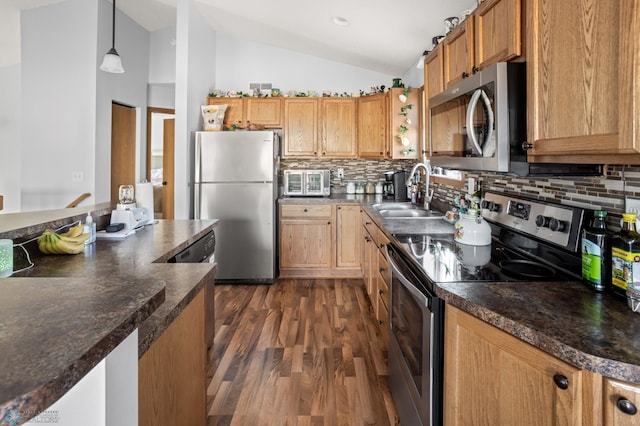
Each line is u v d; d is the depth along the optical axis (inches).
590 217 51.4
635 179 45.1
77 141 168.1
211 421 70.6
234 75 191.5
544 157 48.1
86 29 166.1
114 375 25.1
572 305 40.4
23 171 169.3
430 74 93.2
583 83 39.9
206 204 156.6
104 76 172.4
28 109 168.4
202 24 168.2
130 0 170.9
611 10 36.0
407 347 62.9
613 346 31.1
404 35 129.0
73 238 68.6
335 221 165.6
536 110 48.3
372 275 119.1
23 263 60.4
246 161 156.3
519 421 36.9
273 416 72.3
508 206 71.7
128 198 92.9
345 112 177.5
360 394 79.4
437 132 83.0
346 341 103.6
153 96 212.8
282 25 156.4
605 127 37.0
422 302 51.0
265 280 158.6
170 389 41.1
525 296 43.4
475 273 52.6
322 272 167.5
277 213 167.3
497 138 53.4
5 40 187.5
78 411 23.0
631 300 38.2
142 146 203.5
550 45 45.5
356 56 171.6
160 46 206.7
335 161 191.8
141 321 27.2
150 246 74.3
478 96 59.0
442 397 49.1
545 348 33.7
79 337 22.3
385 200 163.3
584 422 30.9
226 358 94.1
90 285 32.4
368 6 113.0
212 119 162.2
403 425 66.1
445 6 100.4
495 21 59.2
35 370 18.7
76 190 168.7
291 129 177.5
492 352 40.0
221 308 129.0
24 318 25.0
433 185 141.4
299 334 108.0
